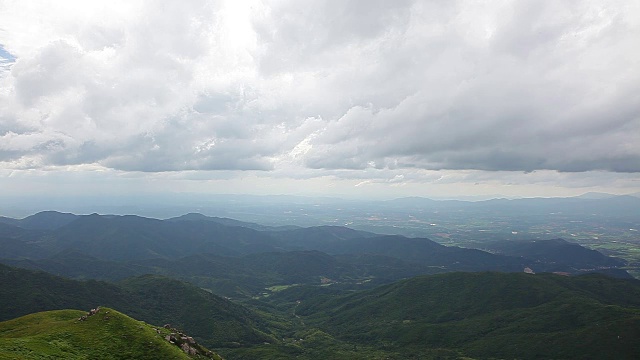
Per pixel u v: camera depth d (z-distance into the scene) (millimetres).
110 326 116062
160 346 111000
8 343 91938
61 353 95938
